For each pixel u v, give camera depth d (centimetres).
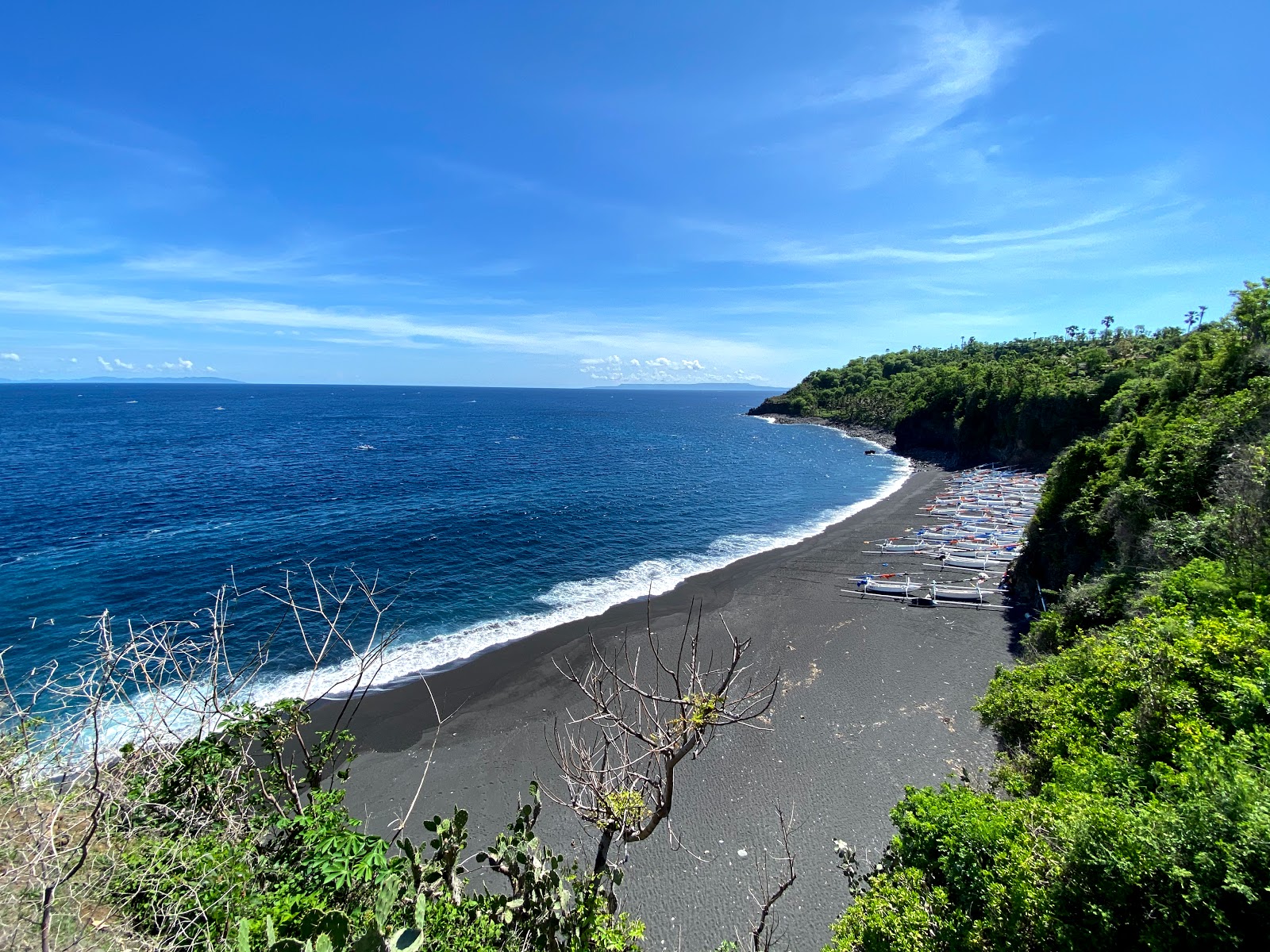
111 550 3400
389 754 1856
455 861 645
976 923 875
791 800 1670
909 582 3375
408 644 2561
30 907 458
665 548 4241
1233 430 2112
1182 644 1212
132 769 580
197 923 525
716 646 2652
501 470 7012
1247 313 2981
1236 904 725
